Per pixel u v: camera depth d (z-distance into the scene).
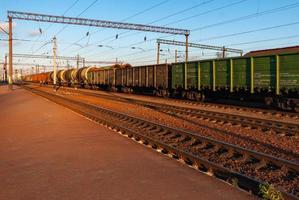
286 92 19.36
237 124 14.52
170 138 11.54
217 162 8.38
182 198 5.68
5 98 37.91
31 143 10.80
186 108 20.53
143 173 7.16
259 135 12.04
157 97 33.78
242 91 22.83
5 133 13.16
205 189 6.10
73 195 5.92
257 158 8.06
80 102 24.94
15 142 11.12
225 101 28.34
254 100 23.56
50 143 10.66
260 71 21.03
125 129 12.64
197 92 27.48
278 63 19.73
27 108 23.47
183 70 29.02
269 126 12.87
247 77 22.11
